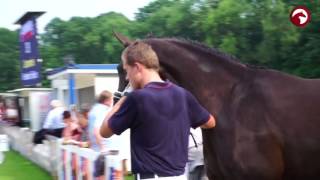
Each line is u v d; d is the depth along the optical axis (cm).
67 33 5769
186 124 291
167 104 283
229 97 364
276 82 353
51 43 6103
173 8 3638
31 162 1198
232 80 368
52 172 902
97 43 5231
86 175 565
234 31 2656
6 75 5788
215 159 366
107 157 480
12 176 980
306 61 2250
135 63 284
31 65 1788
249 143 346
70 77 1324
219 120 360
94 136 681
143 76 286
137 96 278
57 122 1063
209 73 376
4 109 2456
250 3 2638
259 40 2597
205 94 374
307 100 340
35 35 1733
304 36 2323
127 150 859
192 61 382
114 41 4744
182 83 386
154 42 395
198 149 590
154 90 282
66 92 1395
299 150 335
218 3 2964
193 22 3272
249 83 360
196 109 301
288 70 2358
